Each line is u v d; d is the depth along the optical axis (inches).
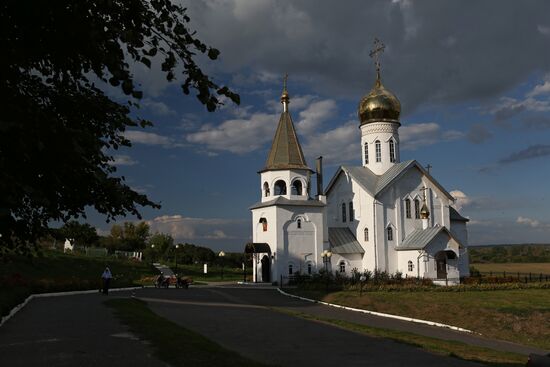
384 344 669.3
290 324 847.1
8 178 230.1
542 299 1342.3
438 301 1269.7
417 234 2137.1
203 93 275.7
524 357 692.1
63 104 297.4
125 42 260.4
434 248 2060.8
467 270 2274.9
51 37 256.4
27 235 302.5
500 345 829.2
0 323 684.1
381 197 2155.5
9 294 856.9
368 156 2343.8
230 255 4227.4
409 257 2090.3
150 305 1117.1
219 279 2534.5
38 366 442.9
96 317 786.8
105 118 309.6
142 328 665.0
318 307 1243.8
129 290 1633.9
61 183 285.0
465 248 2283.5
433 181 2257.6
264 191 2116.1
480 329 964.0
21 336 603.8
